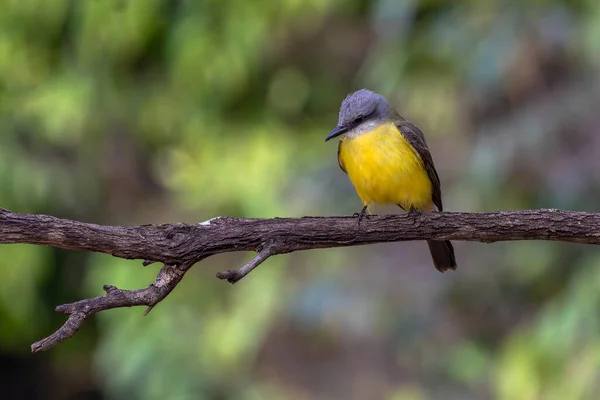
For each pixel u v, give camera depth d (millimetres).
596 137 11859
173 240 6137
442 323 13109
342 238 6715
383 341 13805
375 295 12984
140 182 16781
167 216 16375
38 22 15680
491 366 13031
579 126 11930
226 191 16109
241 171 16250
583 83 12188
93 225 6066
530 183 11977
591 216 6750
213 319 15102
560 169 11836
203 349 14688
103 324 16312
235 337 14547
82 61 15797
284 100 16859
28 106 15578
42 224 5965
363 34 16469
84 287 16250
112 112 16109
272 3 15500
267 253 6379
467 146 13406
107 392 16719
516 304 13016
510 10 12117
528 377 11930
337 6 15789
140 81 16422
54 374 17531
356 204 13172
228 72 15781
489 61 11977
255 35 15539
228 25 15531
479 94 12727
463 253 13070
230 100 16562
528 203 12039
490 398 13328
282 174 15664
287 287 14383
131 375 14406
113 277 15219
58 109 15539
